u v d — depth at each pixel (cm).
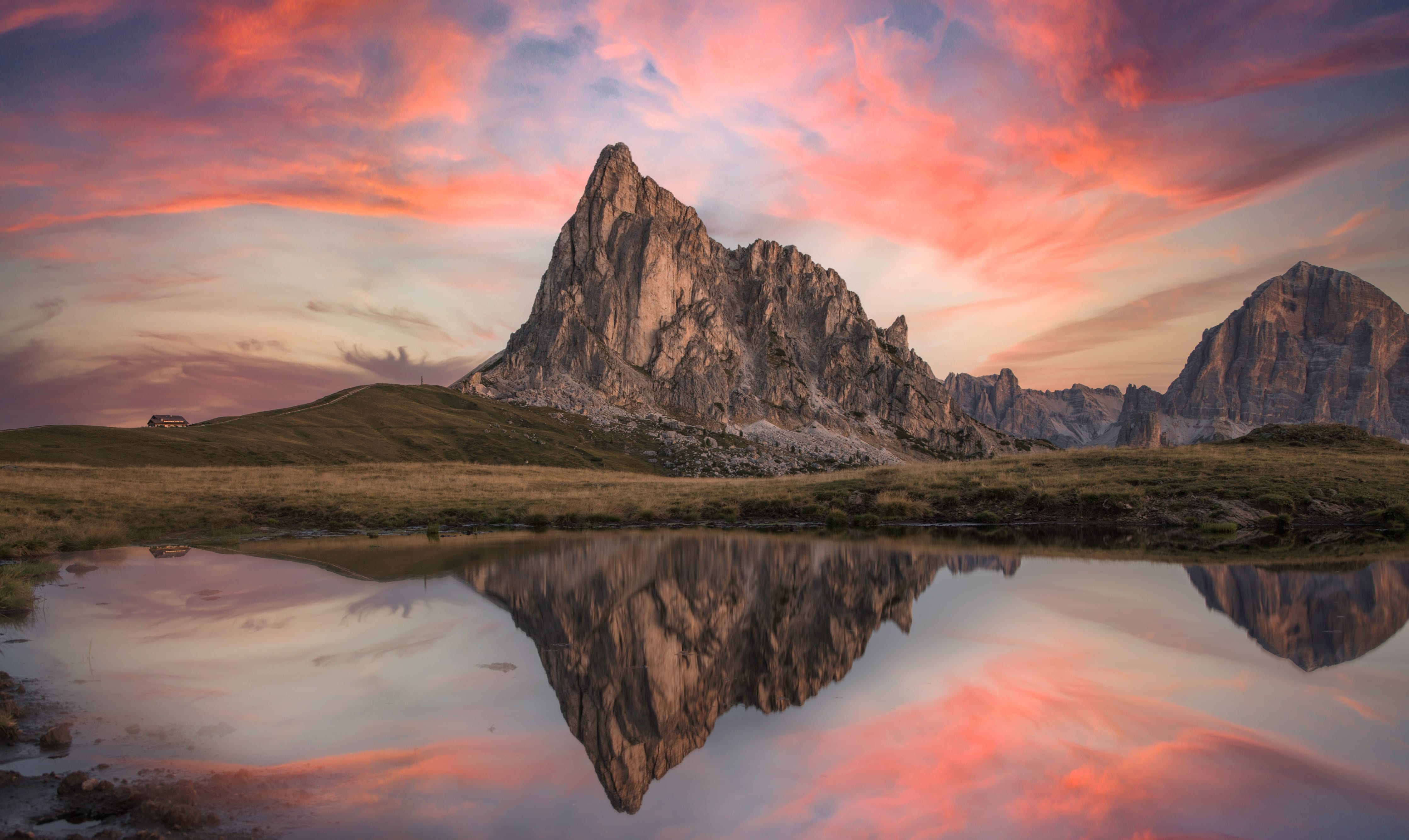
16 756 763
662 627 1385
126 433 10788
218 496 4334
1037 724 818
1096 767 700
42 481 4456
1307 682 958
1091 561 2189
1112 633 1255
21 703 938
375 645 1244
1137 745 755
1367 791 634
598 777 703
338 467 6906
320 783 693
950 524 3606
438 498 4684
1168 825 573
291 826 604
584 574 2056
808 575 1988
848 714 877
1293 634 1227
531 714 895
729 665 1112
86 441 9994
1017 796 633
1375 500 3428
